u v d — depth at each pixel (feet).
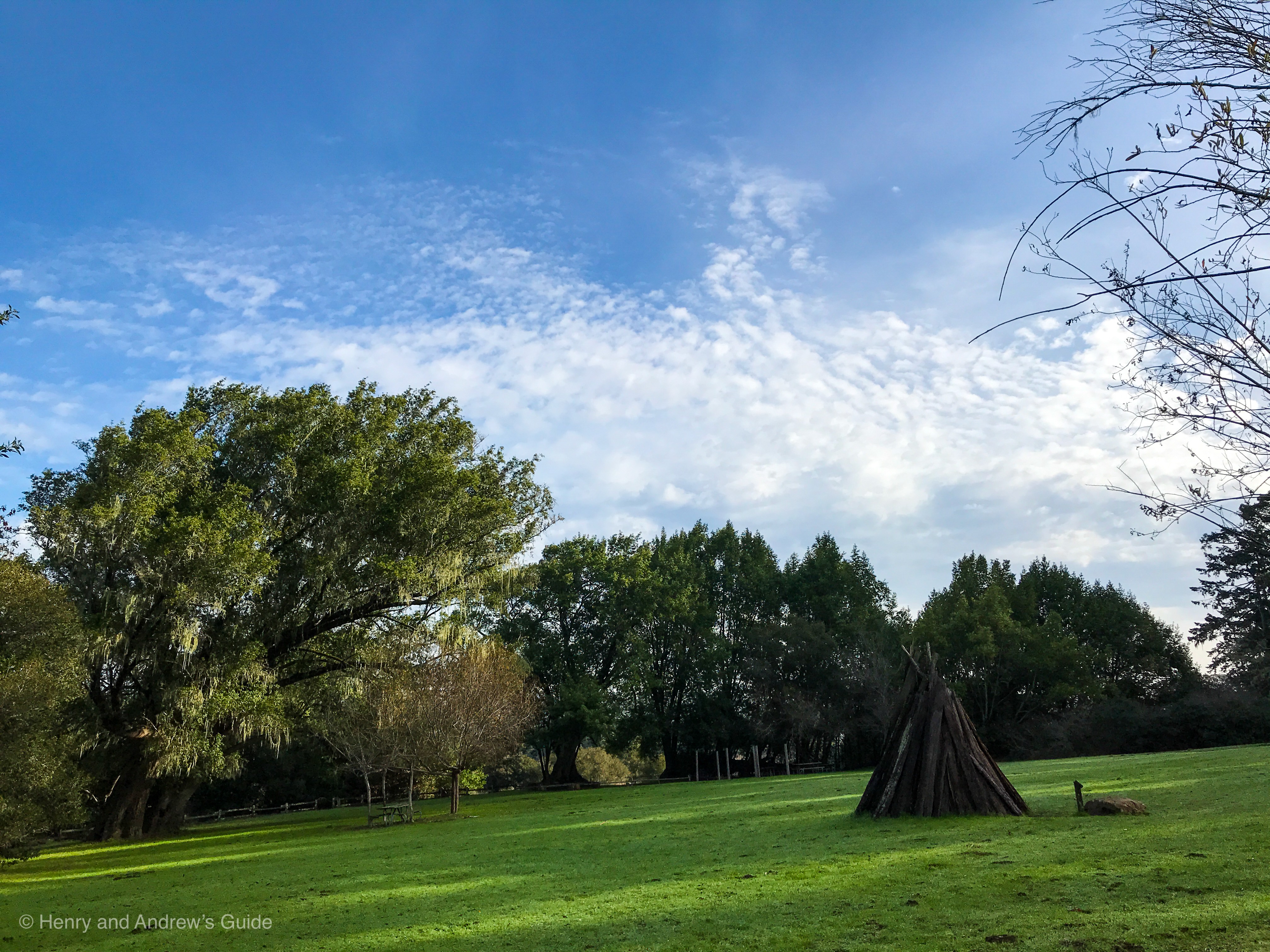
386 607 102.73
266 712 94.38
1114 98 15.66
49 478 92.79
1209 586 170.09
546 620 196.34
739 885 37.63
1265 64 14.29
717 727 199.00
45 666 66.64
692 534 232.12
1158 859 34.96
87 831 103.71
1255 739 149.69
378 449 104.73
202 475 96.89
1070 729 165.37
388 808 99.96
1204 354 15.34
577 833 68.18
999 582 229.86
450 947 30.12
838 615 213.66
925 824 51.83
